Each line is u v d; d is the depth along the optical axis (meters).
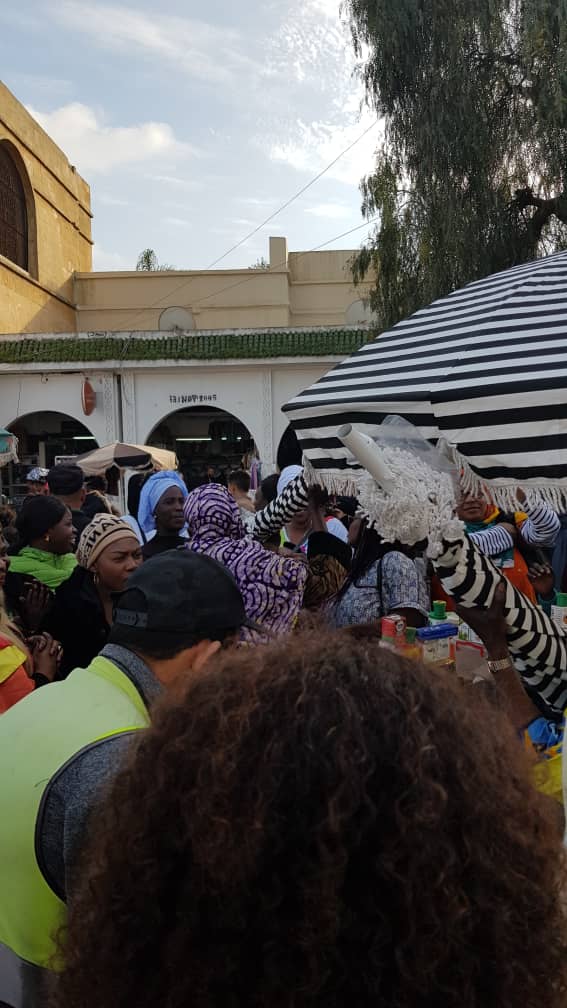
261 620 2.98
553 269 2.87
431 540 1.94
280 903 0.71
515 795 0.80
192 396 16.94
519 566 4.07
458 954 0.71
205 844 0.73
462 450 2.26
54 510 3.95
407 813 0.72
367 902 0.71
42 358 16.45
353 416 2.69
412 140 11.25
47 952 1.39
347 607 3.33
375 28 10.80
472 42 11.01
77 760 1.41
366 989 0.71
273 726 0.77
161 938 0.77
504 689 2.09
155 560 1.75
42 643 2.99
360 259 12.94
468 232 11.01
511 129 11.05
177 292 23.83
